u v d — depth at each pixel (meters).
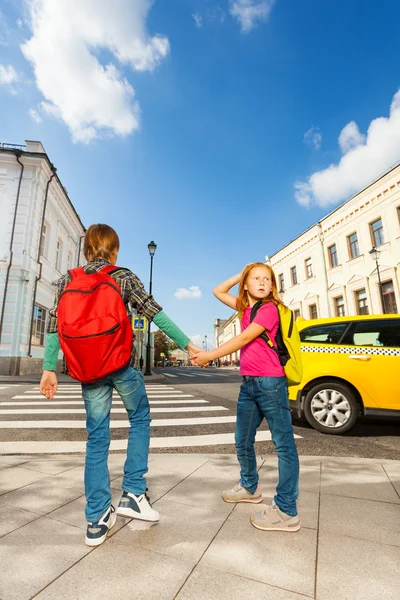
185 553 1.59
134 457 1.88
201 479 2.66
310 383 4.75
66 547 1.63
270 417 1.93
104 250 1.99
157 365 72.00
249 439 2.15
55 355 1.90
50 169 17.48
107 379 1.74
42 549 1.61
